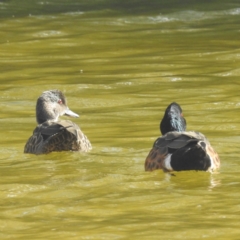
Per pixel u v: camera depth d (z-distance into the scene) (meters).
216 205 10.03
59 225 9.28
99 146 13.85
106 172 11.93
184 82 20.14
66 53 25.50
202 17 33.22
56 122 13.88
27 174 11.95
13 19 33.19
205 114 16.50
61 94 15.31
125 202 10.27
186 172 11.66
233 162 12.43
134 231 8.97
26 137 14.88
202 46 26.16
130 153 13.27
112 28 30.84
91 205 10.15
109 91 19.22
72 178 11.59
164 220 9.39
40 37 28.86
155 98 18.30
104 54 25.06
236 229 8.99
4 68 22.83
